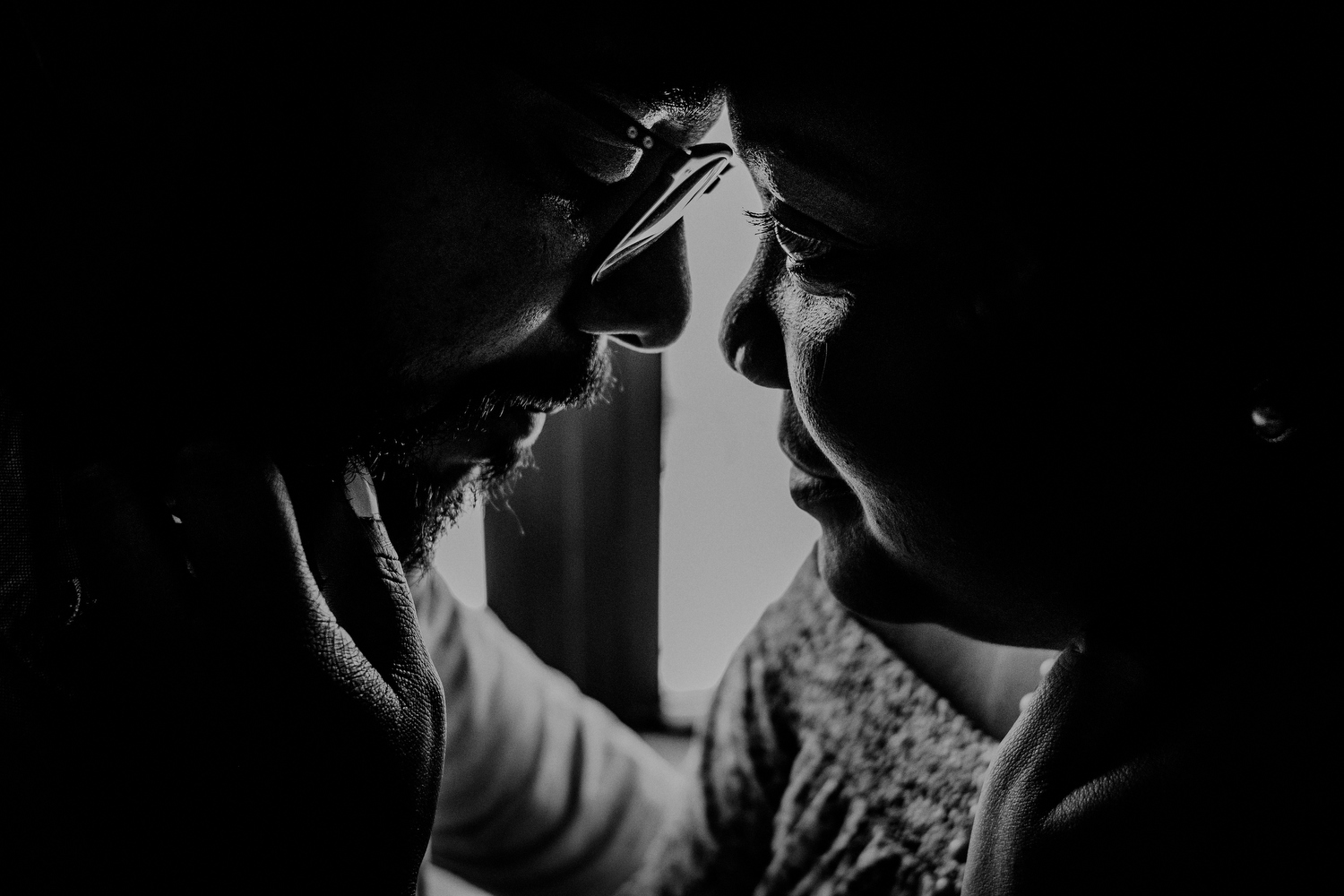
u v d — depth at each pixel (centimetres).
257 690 38
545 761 56
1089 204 32
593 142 40
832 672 46
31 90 39
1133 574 35
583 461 64
